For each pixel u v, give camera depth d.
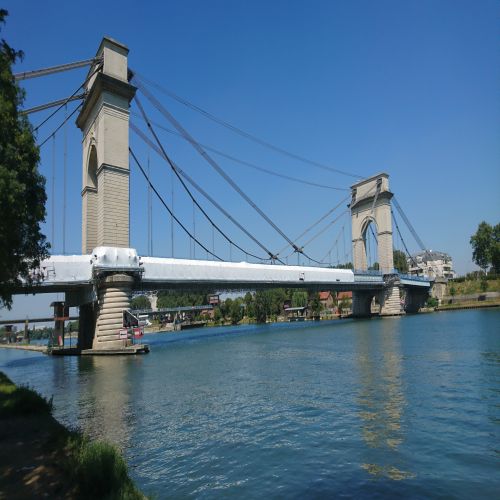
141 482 9.95
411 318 88.00
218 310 147.62
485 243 119.62
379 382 21.02
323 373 24.75
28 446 9.87
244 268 64.12
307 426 13.98
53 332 53.28
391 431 13.04
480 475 9.65
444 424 13.55
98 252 43.16
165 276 52.47
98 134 48.69
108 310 42.75
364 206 110.56
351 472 10.04
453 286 125.19
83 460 7.54
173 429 14.37
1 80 11.82
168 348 48.91
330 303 150.25
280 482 9.66
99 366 34.31
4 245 12.30
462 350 32.25
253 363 31.42
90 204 54.03
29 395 14.24
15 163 12.41
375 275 97.62
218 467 10.75
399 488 9.08
